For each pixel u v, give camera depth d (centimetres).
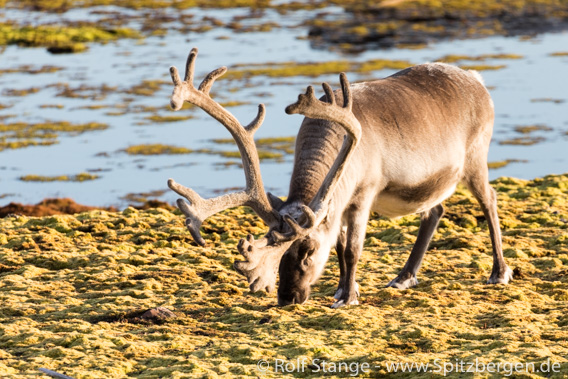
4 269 2066
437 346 1460
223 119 1562
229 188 4922
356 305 1728
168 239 2336
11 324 1625
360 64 9644
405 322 1606
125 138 6353
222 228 2427
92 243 2309
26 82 8812
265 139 6166
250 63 10006
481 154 1911
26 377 1330
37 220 2531
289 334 1536
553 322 1588
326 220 1606
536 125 6656
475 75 1944
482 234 2316
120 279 1958
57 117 7100
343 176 1630
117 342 1512
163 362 1412
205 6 15650
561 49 10725
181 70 9456
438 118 1805
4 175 5231
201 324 1636
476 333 1515
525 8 13075
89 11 14875
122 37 12300
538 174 5166
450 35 11781
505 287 1833
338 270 2017
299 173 1655
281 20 13962
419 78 1861
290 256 1605
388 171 1720
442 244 2225
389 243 2291
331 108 1509
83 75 9269
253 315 1667
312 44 11475
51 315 1703
